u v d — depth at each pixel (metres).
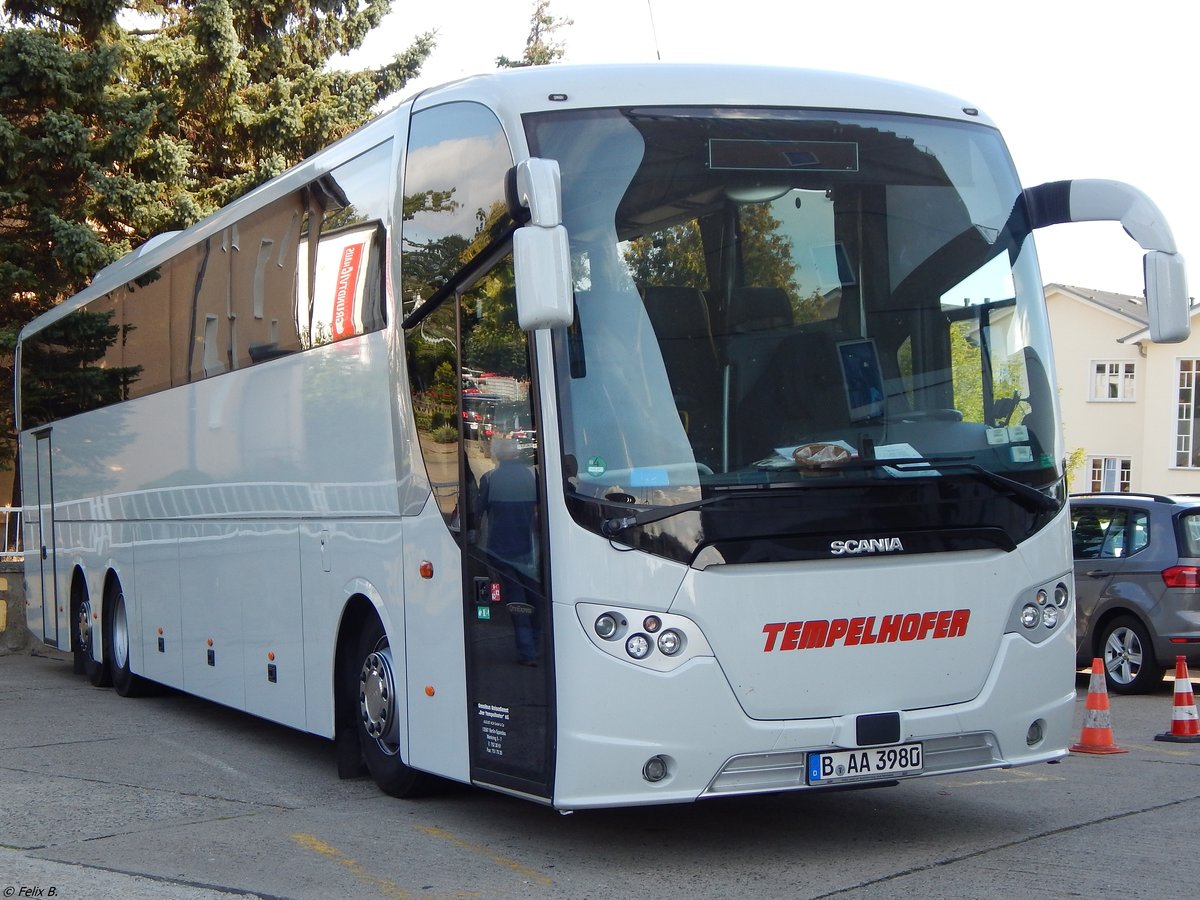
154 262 13.11
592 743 6.22
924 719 6.53
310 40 32.16
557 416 6.39
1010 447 6.85
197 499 11.66
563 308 5.97
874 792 8.44
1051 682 6.86
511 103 6.82
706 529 6.30
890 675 6.52
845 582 6.45
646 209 6.63
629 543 6.26
